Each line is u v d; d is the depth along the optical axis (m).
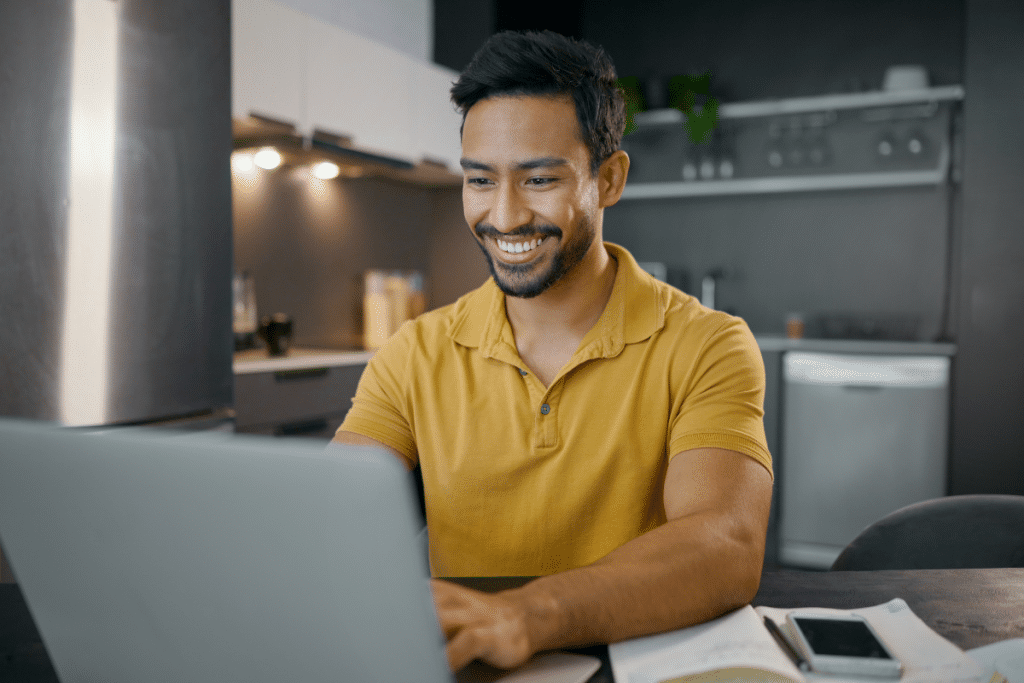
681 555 0.73
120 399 1.83
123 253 1.83
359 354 2.87
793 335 3.54
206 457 0.45
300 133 2.61
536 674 0.64
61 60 1.70
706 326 1.03
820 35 3.77
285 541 0.45
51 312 1.70
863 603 0.79
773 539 3.26
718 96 3.96
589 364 1.02
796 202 3.83
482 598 0.65
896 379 3.09
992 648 0.65
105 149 1.79
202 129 2.03
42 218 1.68
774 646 0.64
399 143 3.09
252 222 2.88
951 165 3.49
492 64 0.90
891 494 3.10
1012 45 3.05
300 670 0.48
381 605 0.45
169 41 1.93
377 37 3.37
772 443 3.28
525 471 1.01
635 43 4.13
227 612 0.48
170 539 0.48
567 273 0.97
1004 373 3.06
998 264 3.07
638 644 0.68
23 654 0.71
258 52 2.44
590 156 0.94
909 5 3.62
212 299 2.06
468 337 1.06
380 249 3.59
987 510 1.17
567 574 0.70
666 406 1.00
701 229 4.02
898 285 3.67
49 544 0.52
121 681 0.54
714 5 3.96
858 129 3.70
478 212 0.95
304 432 2.58
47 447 0.50
